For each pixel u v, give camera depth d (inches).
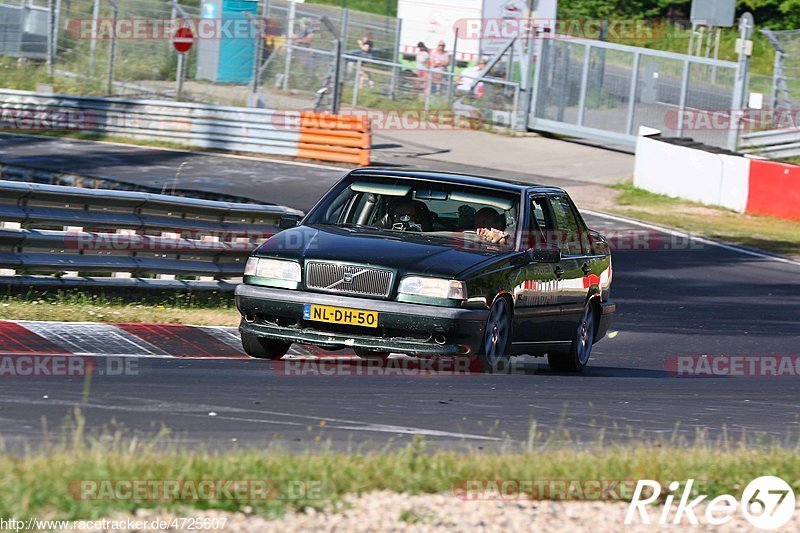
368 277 1184.2
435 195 1336.1
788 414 1160.8
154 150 4124.0
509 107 4805.6
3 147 3961.6
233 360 1245.1
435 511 641.0
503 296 1241.4
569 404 1103.0
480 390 1138.7
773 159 4156.0
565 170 4195.4
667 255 2888.8
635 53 4490.7
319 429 880.3
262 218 1882.4
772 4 6855.3
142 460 658.2
